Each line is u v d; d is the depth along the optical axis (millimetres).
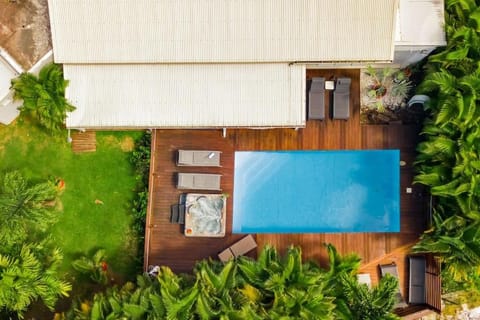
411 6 21484
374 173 23250
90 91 22422
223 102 22109
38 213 21422
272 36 21172
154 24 21328
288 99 21984
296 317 17750
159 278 18844
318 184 23406
